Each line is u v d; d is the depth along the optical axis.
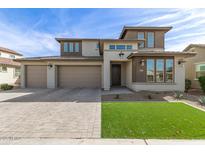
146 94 11.19
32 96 10.75
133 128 4.52
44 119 5.45
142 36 17.75
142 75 13.11
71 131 4.37
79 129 4.50
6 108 7.15
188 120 5.19
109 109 6.82
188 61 18.34
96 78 17.03
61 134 4.16
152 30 17.80
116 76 17.81
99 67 17.02
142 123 4.93
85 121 5.21
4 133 4.24
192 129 4.40
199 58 16.83
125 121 5.15
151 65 13.16
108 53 14.58
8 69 21.80
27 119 5.46
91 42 20.95
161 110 6.60
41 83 17.33
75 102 8.54
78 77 17.08
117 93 11.91
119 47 15.07
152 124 4.84
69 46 21.00
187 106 7.43
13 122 5.14
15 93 12.41
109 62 14.59
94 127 4.66
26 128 4.60
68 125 4.84
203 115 5.80
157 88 12.75
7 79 21.55
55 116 5.81
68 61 16.62
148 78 13.13
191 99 9.50
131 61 14.30
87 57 18.02
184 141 3.72
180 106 7.43
